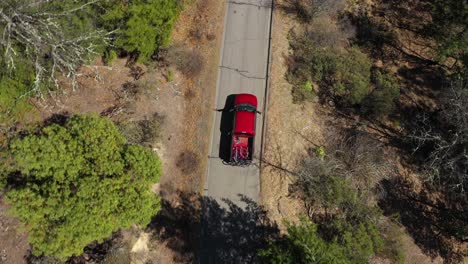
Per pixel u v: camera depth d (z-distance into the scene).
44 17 22.02
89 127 20.05
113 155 20.08
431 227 31.47
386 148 32.34
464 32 31.62
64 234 17.94
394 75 35.78
